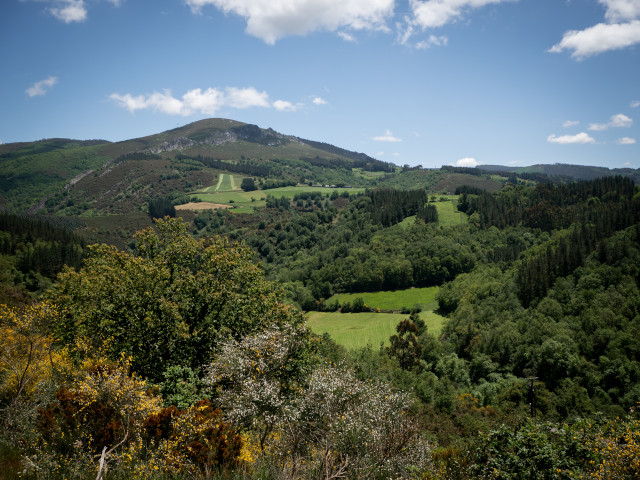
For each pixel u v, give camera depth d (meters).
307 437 8.59
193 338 16.72
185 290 18.30
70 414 7.16
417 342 69.50
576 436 8.30
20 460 5.74
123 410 7.03
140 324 16.89
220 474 6.58
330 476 6.75
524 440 8.50
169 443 6.70
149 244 21.33
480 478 8.39
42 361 9.94
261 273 21.48
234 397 9.95
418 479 7.75
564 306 78.94
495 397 55.44
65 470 5.89
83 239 134.38
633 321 66.25
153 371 15.74
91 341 14.15
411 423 9.15
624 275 79.50
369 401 9.15
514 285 94.19
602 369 60.88
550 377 62.66
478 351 75.50
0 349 9.44
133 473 6.05
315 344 15.05
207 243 21.61
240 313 18.80
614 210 119.00
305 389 10.08
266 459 7.64
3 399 8.82
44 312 10.73
